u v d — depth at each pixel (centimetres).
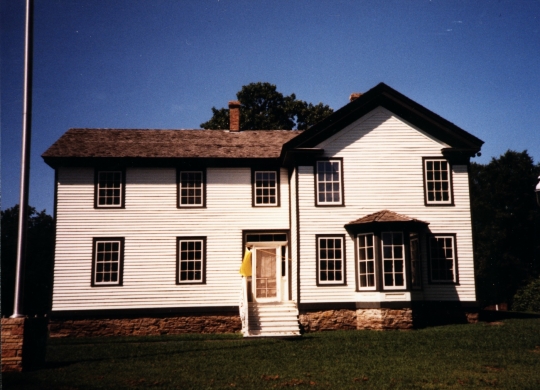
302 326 2044
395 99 2205
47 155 2198
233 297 2233
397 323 1986
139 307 2191
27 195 1320
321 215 2131
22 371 1280
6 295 3825
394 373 1262
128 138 2478
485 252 4472
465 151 2194
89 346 1764
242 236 2286
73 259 2195
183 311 2205
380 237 2041
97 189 2258
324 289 2080
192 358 1487
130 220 2252
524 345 1574
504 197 4584
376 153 2183
